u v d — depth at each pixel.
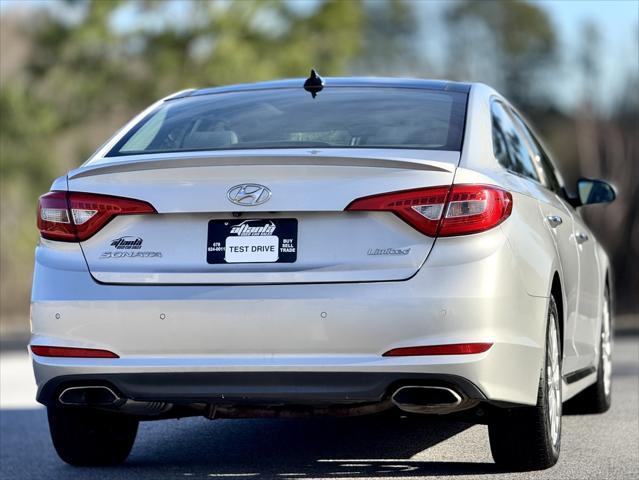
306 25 70.94
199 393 11.80
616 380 23.33
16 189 68.06
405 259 11.49
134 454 15.12
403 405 11.71
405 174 11.64
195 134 13.23
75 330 12.02
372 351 11.46
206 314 11.64
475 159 12.34
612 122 83.31
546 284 12.68
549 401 13.22
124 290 11.88
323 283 11.52
